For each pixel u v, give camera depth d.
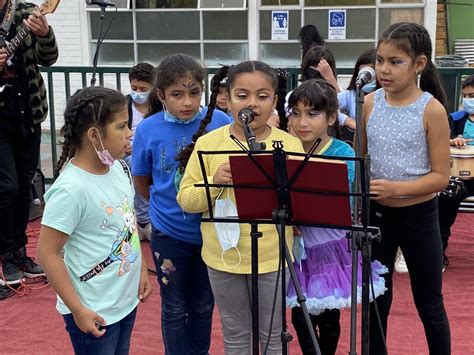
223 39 10.14
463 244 4.98
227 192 2.45
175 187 2.79
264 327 2.57
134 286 2.42
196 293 2.91
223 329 2.64
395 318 3.75
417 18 9.83
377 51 2.62
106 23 10.29
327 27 9.94
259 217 2.22
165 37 10.27
